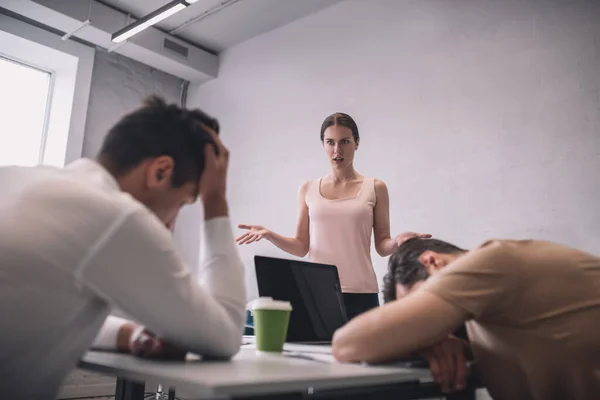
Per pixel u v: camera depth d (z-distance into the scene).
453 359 0.88
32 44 3.89
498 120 2.89
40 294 0.72
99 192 0.75
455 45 3.16
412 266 1.04
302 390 0.68
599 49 2.59
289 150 3.96
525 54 2.85
